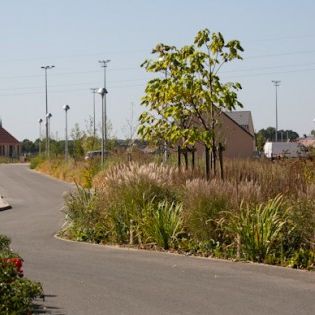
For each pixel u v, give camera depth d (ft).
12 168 248.93
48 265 47.73
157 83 64.39
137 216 57.77
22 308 29.40
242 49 62.85
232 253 48.93
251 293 37.40
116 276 43.04
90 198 64.44
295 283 39.99
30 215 89.66
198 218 51.16
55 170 195.83
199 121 70.90
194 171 65.67
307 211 45.50
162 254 52.03
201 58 62.69
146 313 33.01
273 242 47.01
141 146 150.00
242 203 49.96
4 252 36.11
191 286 39.47
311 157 76.54
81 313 33.01
